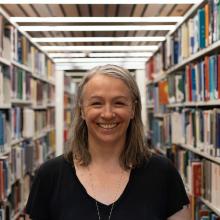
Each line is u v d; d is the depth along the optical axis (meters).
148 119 6.40
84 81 1.40
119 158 1.42
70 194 1.36
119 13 4.48
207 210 2.79
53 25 4.40
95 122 1.35
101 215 1.31
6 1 3.28
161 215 1.37
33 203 1.41
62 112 6.99
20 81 3.97
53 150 6.70
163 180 1.40
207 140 2.71
